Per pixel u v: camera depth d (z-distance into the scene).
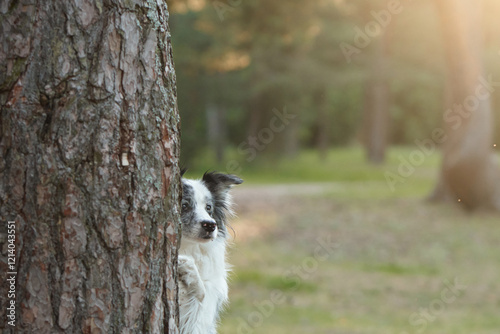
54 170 2.63
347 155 49.31
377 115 41.78
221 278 4.86
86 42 2.68
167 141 2.91
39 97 2.62
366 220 19.56
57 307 2.65
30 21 2.63
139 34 2.80
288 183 32.53
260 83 36.19
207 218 4.80
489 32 28.23
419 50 37.19
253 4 19.88
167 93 2.93
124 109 2.75
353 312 10.02
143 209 2.81
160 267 2.90
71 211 2.65
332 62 37.38
